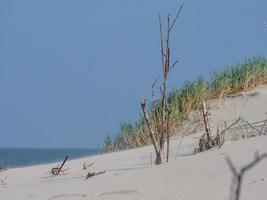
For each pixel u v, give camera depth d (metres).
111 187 10.09
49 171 14.62
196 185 9.09
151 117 19.97
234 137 14.54
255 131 16.42
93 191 10.10
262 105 24.28
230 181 8.90
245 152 10.52
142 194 9.30
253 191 8.19
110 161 15.18
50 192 10.86
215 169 9.77
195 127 23.47
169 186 9.39
